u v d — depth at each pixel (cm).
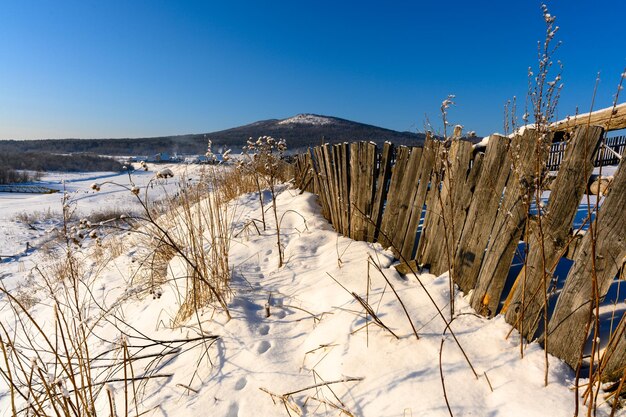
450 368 184
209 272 335
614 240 161
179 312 294
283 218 477
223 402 200
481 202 233
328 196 453
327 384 195
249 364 223
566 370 172
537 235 193
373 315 221
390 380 186
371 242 358
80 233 242
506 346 192
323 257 355
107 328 329
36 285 592
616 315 197
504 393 164
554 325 183
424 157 285
